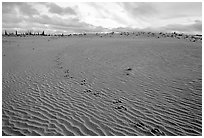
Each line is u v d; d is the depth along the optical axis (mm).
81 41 28469
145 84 8984
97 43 23109
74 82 10070
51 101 7988
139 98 7688
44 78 11188
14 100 8297
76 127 5977
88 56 15852
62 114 6832
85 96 8250
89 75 10961
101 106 7258
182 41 21969
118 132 5645
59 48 23031
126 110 6844
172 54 13781
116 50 16891
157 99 7508
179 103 7113
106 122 6180
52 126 6094
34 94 8859
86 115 6672
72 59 15539
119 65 12242
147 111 6707
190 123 5941
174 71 10273
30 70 13242
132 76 10094
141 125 5934
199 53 13758
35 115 6859
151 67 11219
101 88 8961
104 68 11977
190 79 9039
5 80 11305
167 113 6520
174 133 5512
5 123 6402
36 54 19891
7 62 16500
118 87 8906
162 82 9023
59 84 9969
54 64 14469
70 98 8164
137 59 13172
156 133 5527
